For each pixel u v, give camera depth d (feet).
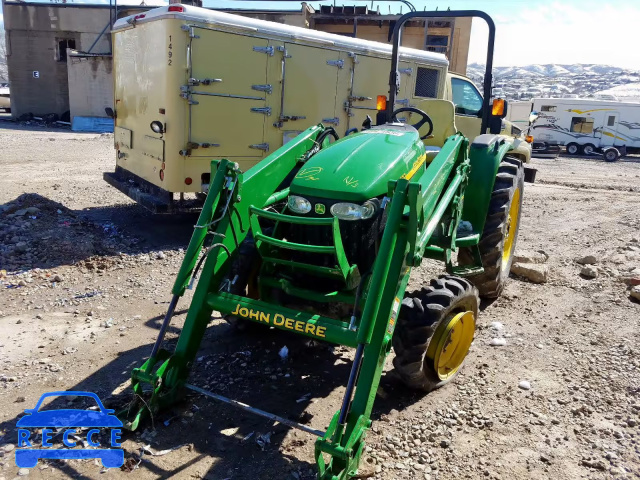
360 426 8.64
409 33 73.56
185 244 22.07
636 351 13.51
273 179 12.44
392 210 9.32
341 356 13.32
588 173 56.85
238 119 22.16
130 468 9.11
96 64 72.84
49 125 79.97
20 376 11.80
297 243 11.14
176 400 10.69
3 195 29.17
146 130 22.67
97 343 13.46
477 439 10.18
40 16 82.12
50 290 16.66
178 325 14.65
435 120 22.53
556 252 22.45
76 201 29.19
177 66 20.17
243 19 21.35
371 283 9.09
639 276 18.11
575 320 15.56
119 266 19.02
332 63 24.45
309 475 9.11
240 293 12.23
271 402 11.23
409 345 10.47
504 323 15.38
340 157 11.59
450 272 13.42
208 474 9.07
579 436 10.28
